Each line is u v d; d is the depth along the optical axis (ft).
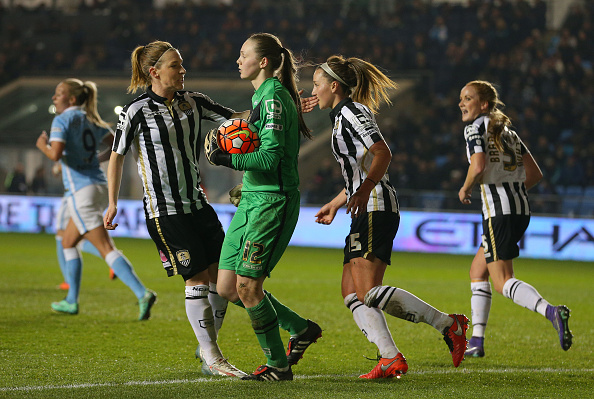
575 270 147.23
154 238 53.26
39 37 304.71
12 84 280.92
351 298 52.08
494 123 60.29
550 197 174.40
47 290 97.55
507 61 256.73
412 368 55.93
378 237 50.26
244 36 296.30
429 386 47.88
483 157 59.47
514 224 59.77
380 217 50.29
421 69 266.36
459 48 265.13
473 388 47.57
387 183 51.34
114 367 53.62
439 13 290.97
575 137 230.07
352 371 54.19
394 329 74.08
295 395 44.19
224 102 260.62
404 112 255.50
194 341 65.10
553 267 152.35
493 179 60.54
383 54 271.69
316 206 192.03
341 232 187.73
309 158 237.45
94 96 80.12
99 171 79.71
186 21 305.12
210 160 47.34
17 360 55.42
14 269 120.78
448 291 108.27
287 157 47.60
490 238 60.29
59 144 76.59
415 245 181.98
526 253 174.81
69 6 327.47
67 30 305.32
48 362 54.95
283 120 46.42
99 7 319.47
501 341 69.97
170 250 52.47
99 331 69.21
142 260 142.00
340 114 50.31
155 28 305.94
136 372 51.93
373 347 64.34
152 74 52.47
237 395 44.11
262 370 49.34
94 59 295.89
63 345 61.98
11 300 87.71
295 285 111.14
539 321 82.53
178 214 52.37
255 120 47.52
